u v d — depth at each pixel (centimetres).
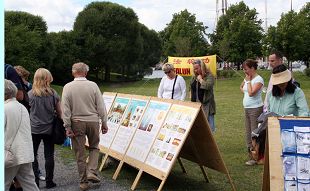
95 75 5400
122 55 5375
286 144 415
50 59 4019
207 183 648
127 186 638
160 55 6391
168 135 594
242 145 937
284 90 536
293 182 408
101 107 635
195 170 727
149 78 5759
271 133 423
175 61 1092
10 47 3234
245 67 737
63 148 934
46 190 622
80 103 612
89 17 5125
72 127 614
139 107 705
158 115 640
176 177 684
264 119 532
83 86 616
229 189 614
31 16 3950
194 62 767
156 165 589
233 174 695
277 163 414
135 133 678
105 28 5188
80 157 619
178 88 778
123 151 689
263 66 5041
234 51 4925
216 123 1298
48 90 617
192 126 565
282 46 3984
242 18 5056
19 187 579
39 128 606
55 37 4603
